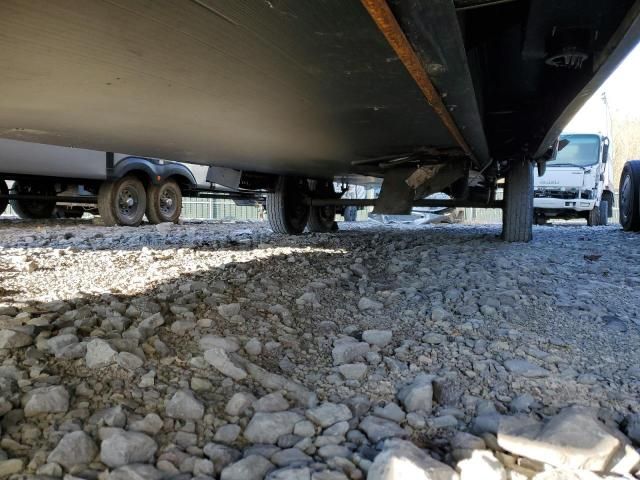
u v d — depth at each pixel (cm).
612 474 162
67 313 280
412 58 235
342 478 154
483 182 729
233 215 2717
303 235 763
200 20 203
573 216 1565
